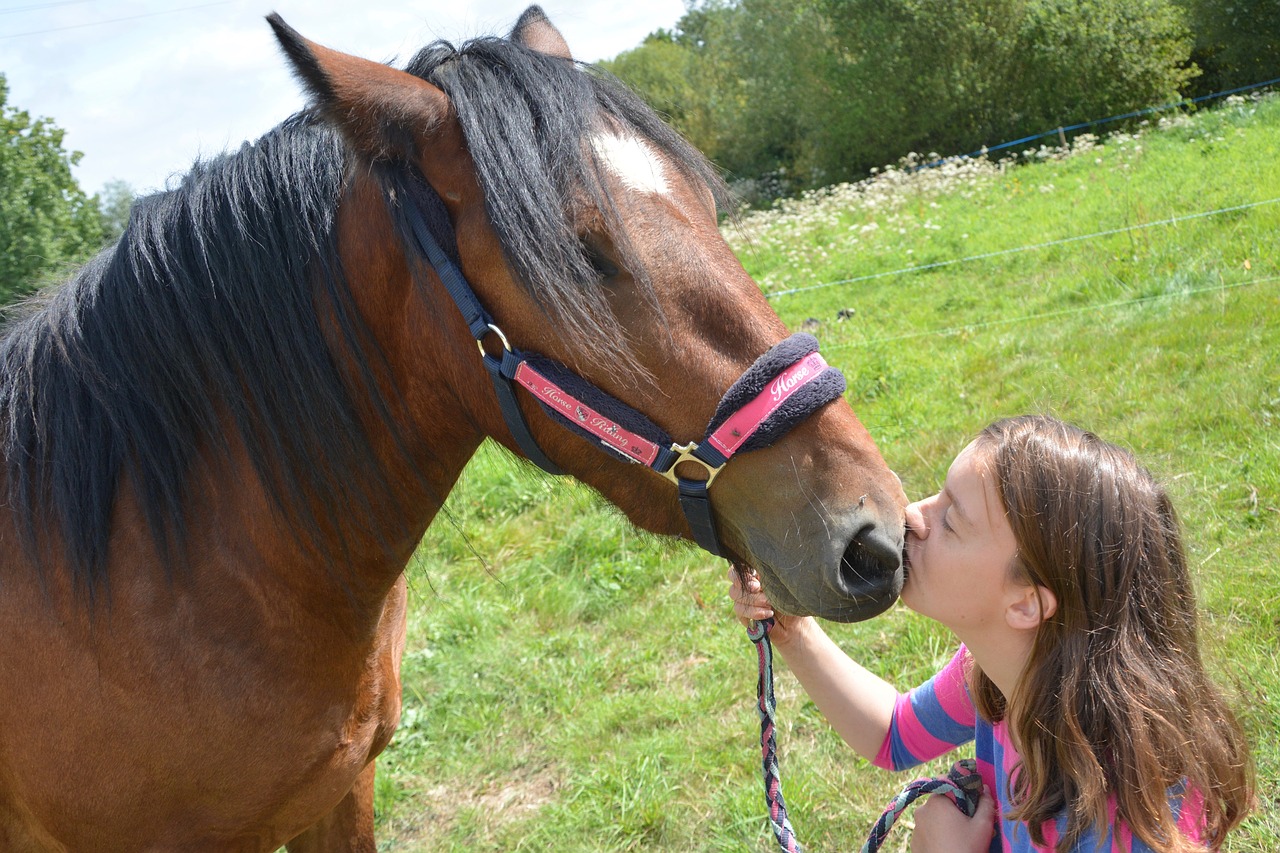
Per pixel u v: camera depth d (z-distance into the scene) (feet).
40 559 4.99
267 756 5.10
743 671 10.03
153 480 4.95
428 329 4.88
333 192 5.04
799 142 82.89
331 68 4.37
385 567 5.43
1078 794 3.95
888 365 17.63
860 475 4.42
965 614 4.33
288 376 4.96
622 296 4.44
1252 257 17.98
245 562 5.01
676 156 4.87
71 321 5.11
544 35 5.83
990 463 4.22
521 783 9.35
